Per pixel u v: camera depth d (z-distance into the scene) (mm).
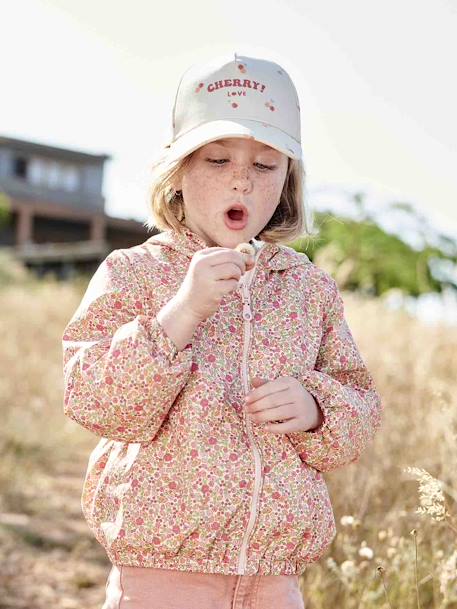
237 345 2299
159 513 2170
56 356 10977
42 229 37188
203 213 2334
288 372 2301
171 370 2082
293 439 2279
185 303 2098
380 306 7688
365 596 3018
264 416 2158
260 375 2279
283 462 2236
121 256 2371
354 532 3289
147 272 2334
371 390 2514
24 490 6227
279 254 2473
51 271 31328
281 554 2229
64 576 4750
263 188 2332
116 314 2281
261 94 2361
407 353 6121
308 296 2453
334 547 3402
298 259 2498
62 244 37500
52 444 7383
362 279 15414
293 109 2420
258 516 2184
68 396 2164
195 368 2215
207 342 2271
